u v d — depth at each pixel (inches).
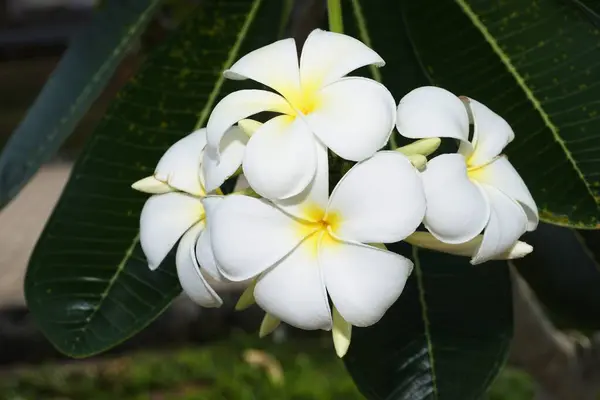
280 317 24.8
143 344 123.3
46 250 29.3
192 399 105.7
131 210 29.5
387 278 24.5
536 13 29.1
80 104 29.4
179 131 29.7
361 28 30.8
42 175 107.3
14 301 102.8
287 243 24.6
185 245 26.3
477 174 26.1
